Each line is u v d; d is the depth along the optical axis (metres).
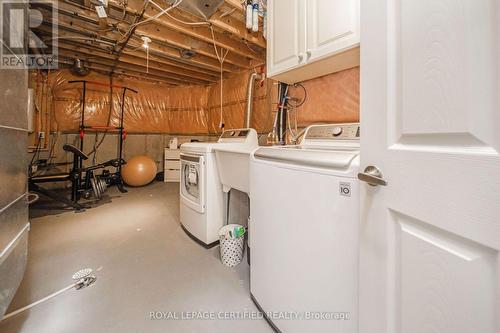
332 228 0.82
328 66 1.55
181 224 2.54
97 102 4.45
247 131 2.57
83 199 3.55
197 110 5.04
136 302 1.35
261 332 1.15
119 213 2.96
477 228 0.42
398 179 0.59
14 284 1.14
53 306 1.30
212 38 2.79
